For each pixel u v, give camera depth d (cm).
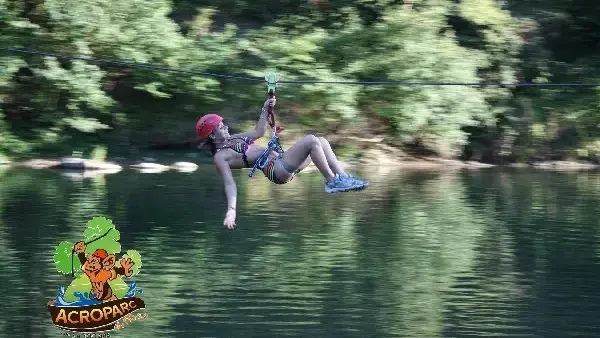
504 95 3241
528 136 3234
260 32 3155
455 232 1842
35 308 1299
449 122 3119
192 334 1196
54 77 2850
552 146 3262
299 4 3275
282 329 1215
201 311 1292
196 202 2159
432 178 2744
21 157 2909
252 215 2009
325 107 3077
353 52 3109
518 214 2059
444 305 1325
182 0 3278
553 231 1855
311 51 3112
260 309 1302
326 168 1047
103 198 2181
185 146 3133
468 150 3272
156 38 3002
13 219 1883
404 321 1251
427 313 1287
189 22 3234
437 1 3212
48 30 2953
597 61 3391
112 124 3075
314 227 1881
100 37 2939
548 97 3278
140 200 2166
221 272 1498
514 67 3319
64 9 2898
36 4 2941
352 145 3156
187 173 2747
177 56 3027
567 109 3241
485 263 1580
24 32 2906
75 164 2806
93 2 2950
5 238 1703
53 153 2961
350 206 2155
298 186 2503
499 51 3294
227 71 3055
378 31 3119
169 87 3053
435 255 1636
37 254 1588
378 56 3106
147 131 3098
